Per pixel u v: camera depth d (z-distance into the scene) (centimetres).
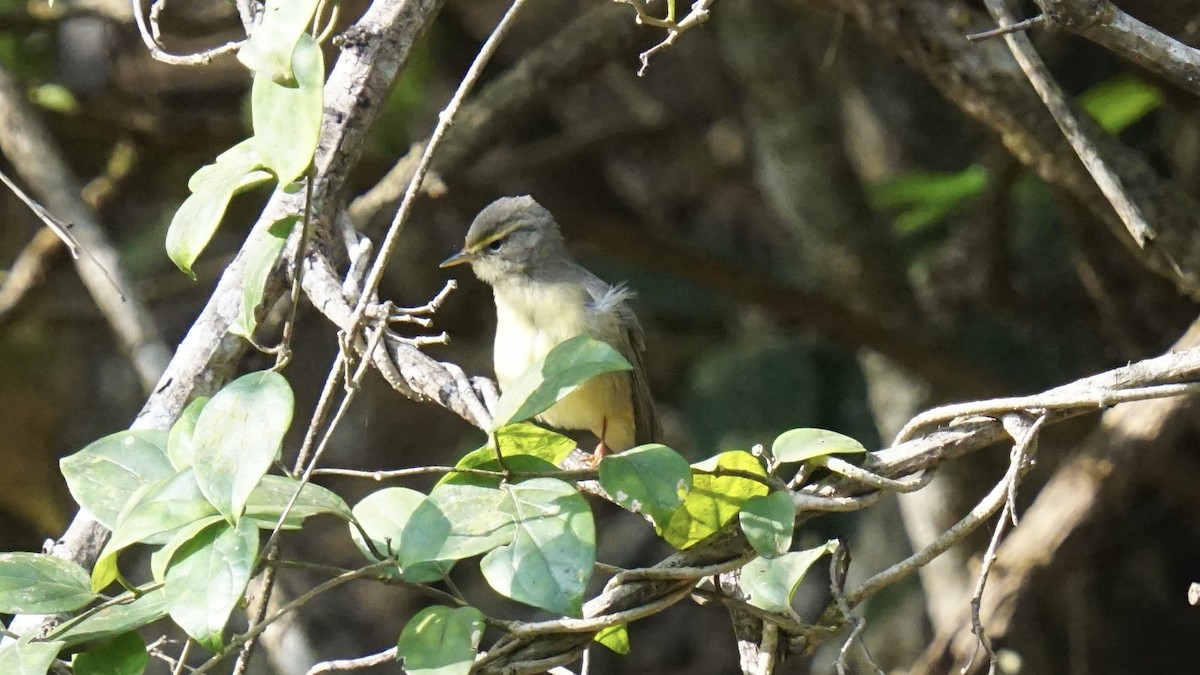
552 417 994
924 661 951
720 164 1656
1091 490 934
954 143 1390
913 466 574
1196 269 868
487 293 1602
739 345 1530
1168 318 1168
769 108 1381
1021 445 555
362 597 1593
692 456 1443
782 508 534
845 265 1348
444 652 494
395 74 698
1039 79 675
